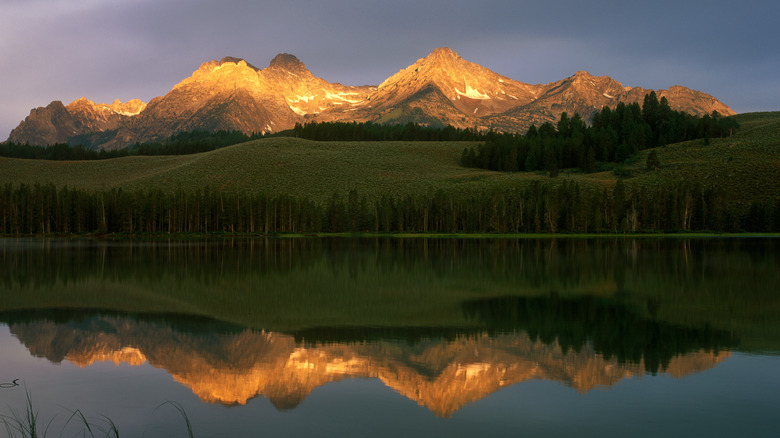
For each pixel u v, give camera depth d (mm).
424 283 41812
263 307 31875
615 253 70250
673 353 21359
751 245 85000
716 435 13633
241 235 125438
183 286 40281
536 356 20984
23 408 15820
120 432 14070
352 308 31312
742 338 23875
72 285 41062
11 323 27500
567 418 14773
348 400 16219
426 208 130875
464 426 14234
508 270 50562
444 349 21969
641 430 13984
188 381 18172
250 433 13867
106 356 21266
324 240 108625
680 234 117062
